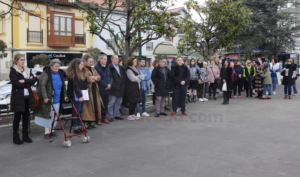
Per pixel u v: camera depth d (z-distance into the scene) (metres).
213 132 6.33
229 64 10.70
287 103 10.79
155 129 6.71
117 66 7.76
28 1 22.75
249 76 12.94
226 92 10.80
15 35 23.09
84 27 26.72
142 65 8.22
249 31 25.06
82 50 26.77
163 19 8.75
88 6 9.25
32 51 23.88
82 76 6.27
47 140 5.83
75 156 4.75
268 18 25.31
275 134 6.06
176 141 5.61
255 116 8.21
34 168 4.18
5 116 8.59
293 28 26.05
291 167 4.06
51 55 24.78
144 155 4.73
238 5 14.28
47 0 8.71
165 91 8.41
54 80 5.91
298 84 20.55
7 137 6.05
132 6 9.27
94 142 5.62
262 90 12.57
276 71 13.88
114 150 5.06
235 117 8.09
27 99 5.62
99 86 7.27
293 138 5.71
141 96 8.02
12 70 5.31
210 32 14.57
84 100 6.48
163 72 8.39
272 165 4.16
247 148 5.05
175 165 4.22
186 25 14.27
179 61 8.42
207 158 4.52
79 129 6.43
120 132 6.44
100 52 27.25
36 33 23.94
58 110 6.11
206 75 11.62
